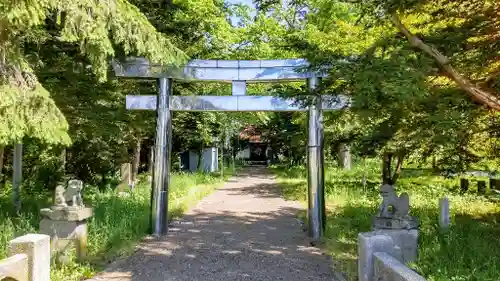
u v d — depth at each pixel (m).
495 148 7.38
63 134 5.61
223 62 8.79
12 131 5.06
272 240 8.37
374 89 4.61
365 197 12.86
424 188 14.12
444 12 5.75
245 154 49.25
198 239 8.41
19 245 4.06
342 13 10.16
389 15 5.50
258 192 17.53
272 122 27.05
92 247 6.90
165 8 10.79
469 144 7.28
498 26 5.30
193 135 21.05
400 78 4.56
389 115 6.50
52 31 7.60
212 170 28.69
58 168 14.18
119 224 8.30
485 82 5.65
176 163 24.08
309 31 12.17
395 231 5.82
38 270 4.13
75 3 5.27
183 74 8.73
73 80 8.33
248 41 16.08
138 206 10.89
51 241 6.05
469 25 5.54
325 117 9.52
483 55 5.58
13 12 4.57
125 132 12.74
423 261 5.51
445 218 7.72
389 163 12.30
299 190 16.66
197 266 6.42
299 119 15.54
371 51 5.32
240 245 7.90
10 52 5.43
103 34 5.44
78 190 6.36
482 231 6.94
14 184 9.18
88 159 15.35
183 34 11.21
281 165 35.91
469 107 5.95
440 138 6.20
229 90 16.06
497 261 5.08
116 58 8.43
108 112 9.61
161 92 8.80
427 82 5.62
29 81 5.65
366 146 8.98
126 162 15.57
